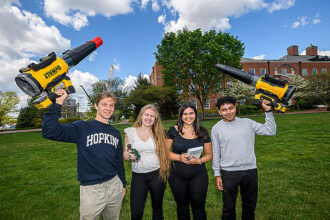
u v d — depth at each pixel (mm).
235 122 1937
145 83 30328
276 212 2352
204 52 17484
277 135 7102
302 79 26484
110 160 1636
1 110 24047
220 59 16422
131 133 2062
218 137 1954
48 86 1201
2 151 7711
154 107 2076
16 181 3975
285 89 1531
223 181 1882
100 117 1739
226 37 16750
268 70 30812
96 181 1540
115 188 1662
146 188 1927
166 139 2074
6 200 3084
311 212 2303
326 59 34062
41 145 8867
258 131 1901
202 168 1958
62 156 6137
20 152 7301
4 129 29188
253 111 26812
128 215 2547
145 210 2668
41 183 3799
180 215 1951
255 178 1837
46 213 2648
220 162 1946
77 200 3023
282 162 4117
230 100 1860
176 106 26625
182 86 20078
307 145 5406
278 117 15148
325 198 2592
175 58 18109
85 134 1592
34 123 27438
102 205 1540
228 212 1829
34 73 1113
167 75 19156
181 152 2018
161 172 1917
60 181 3867
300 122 10797
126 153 2057
